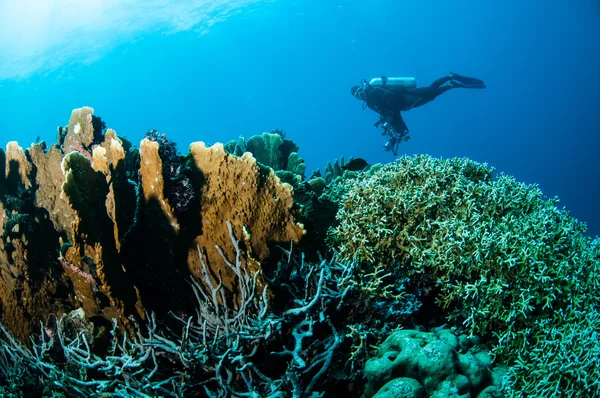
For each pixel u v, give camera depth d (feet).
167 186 10.94
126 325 10.58
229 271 11.32
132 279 11.37
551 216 11.93
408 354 8.80
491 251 10.46
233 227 11.23
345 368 9.77
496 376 9.19
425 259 11.62
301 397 8.18
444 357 8.54
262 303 9.83
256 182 11.07
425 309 11.91
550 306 9.64
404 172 13.53
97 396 9.12
